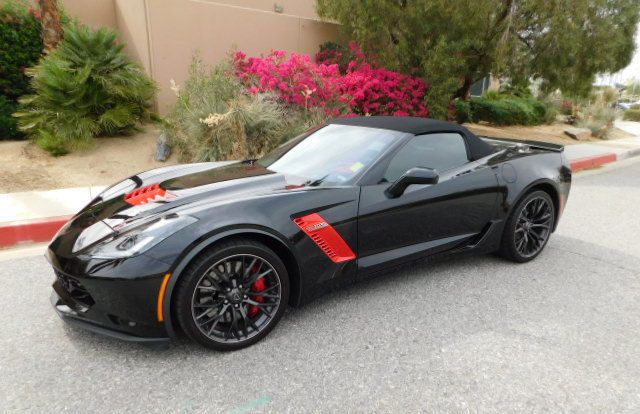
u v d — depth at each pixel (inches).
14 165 249.8
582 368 100.8
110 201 117.0
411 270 151.3
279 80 307.4
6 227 165.5
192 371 94.5
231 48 373.4
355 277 119.8
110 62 298.2
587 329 117.7
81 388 88.5
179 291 92.2
